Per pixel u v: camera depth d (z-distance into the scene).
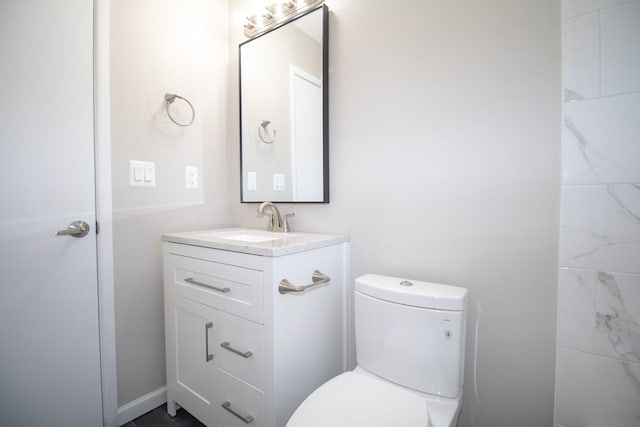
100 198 1.31
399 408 0.81
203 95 1.70
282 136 1.58
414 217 1.20
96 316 1.31
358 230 1.34
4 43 1.08
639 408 0.81
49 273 1.19
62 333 1.23
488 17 1.03
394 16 1.22
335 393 0.88
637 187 0.79
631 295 0.81
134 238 1.42
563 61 0.88
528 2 0.96
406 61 1.20
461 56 1.08
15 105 1.10
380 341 1.03
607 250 0.83
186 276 1.28
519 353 1.01
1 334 1.10
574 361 0.89
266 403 1.00
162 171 1.52
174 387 1.37
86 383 1.29
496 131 1.03
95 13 1.28
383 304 1.02
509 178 1.01
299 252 1.07
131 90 1.40
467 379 1.11
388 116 1.25
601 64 0.83
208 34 1.72
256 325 1.01
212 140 1.75
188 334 1.28
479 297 1.07
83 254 1.27
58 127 1.20
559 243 0.91
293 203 1.56
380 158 1.27
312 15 1.44
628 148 0.80
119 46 1.36
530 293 0.99
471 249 1.08
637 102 0.79
